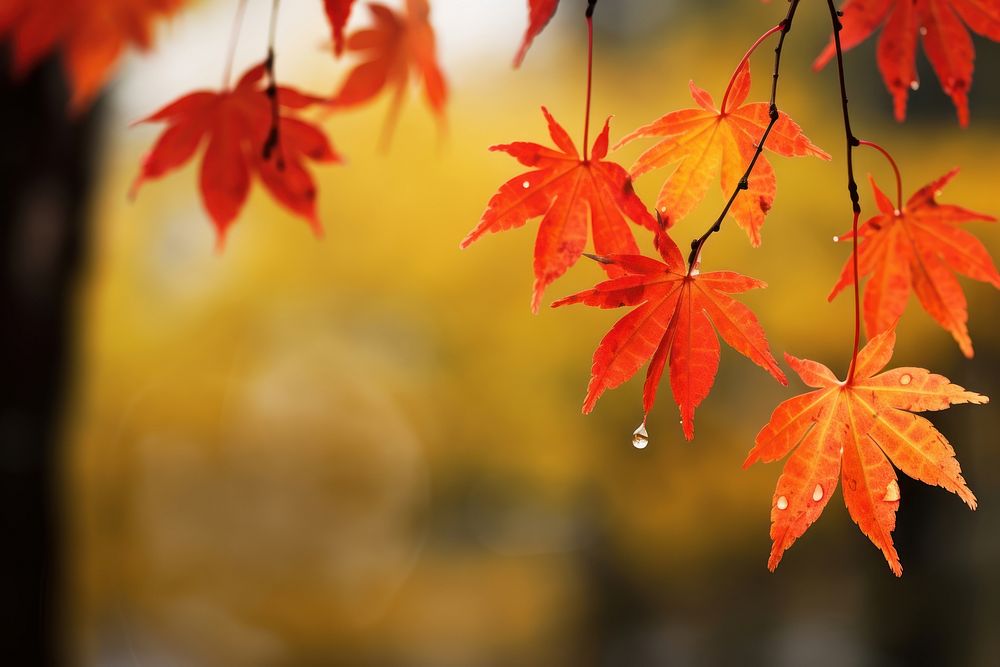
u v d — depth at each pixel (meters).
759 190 1.14
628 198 1.11
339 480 9.24
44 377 3.67
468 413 7.25
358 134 7.23
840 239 1.28
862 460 1.03
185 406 8.15
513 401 7.07
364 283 7.36
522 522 8.52
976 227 5.96
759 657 7.54
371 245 7.22
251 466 8.90
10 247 3.52
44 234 3.59
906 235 1.27
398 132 7.18
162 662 9.24
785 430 1.06
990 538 7.26
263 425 8.94
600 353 1.07
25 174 3.49
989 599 7.19
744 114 1.13
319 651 9.02
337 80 6.30
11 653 3.64
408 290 7.22
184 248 7.89
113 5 2.16
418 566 9.41
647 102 7.17
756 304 6.22
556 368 6.91
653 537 7.10
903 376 1.03
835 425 1.05
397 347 7.85
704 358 1.07
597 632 8.27
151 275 7.84
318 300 7.72
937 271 1.28
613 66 7.53
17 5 2.12
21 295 3.58
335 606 9.16
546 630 8.51
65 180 3.59
